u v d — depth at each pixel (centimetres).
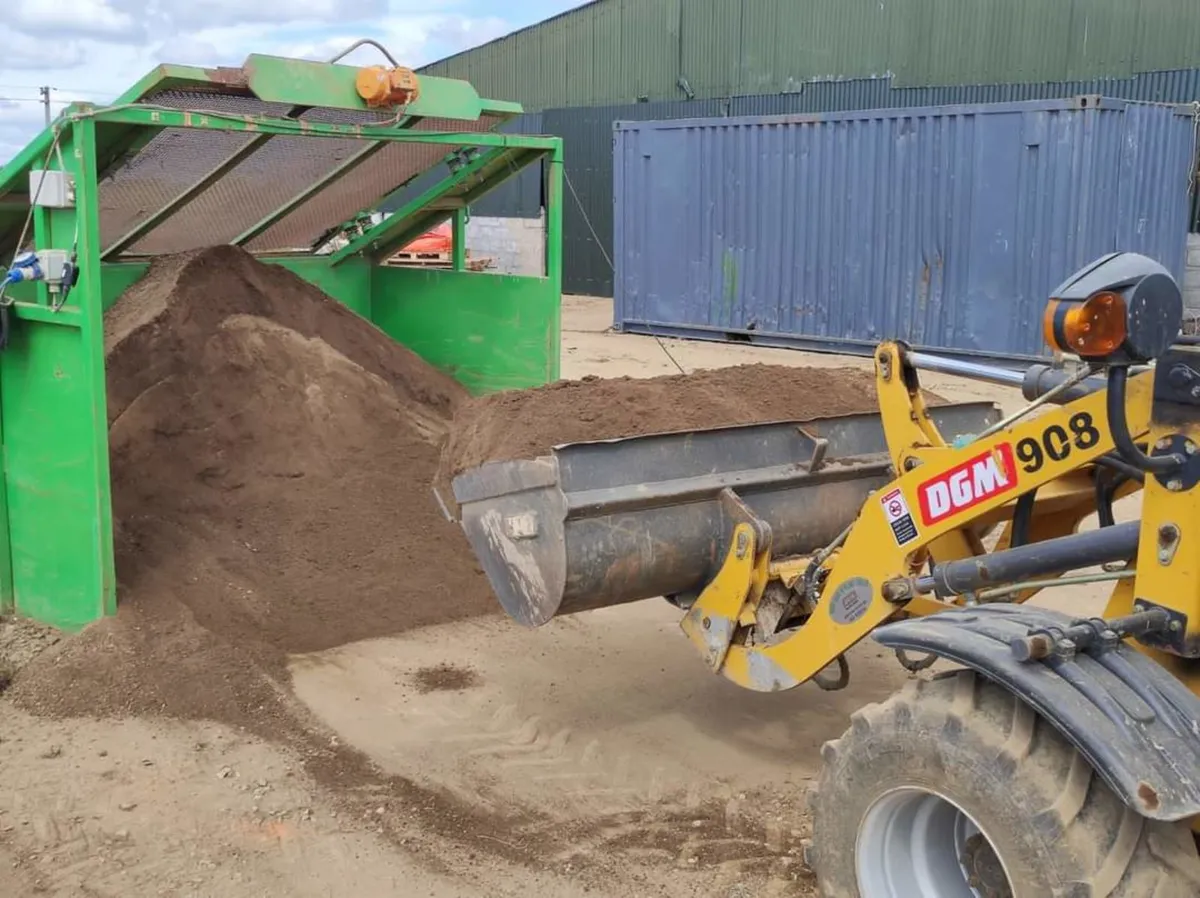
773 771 400
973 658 248
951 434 436
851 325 1423
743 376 507
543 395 458
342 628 507
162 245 689
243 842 350
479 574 559
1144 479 264
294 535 554
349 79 519
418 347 768
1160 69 1702
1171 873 231
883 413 350
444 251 1373
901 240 1362
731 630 368
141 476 548
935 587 301
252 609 504
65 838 350
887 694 462
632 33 2497
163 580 504
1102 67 1761
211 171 593
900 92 2028
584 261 2395
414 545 565
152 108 455
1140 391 259
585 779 393
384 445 618
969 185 1296
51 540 492
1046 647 240
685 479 382
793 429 407
